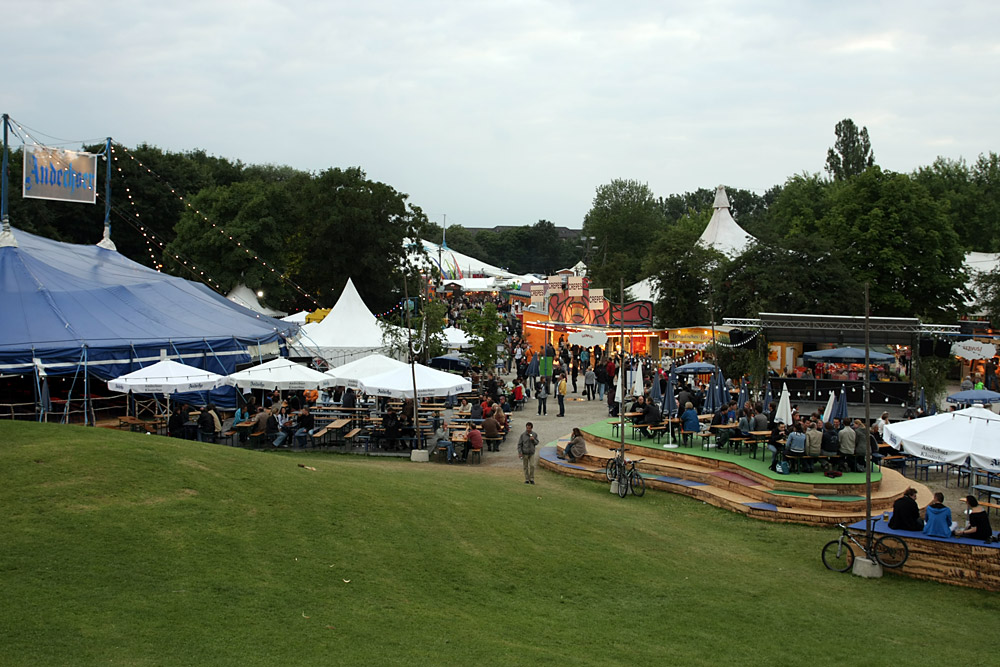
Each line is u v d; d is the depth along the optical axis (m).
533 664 9.20
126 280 32.06
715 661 10.22
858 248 49.84
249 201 58.47
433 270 56.44
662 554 15.08
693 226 87.00
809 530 17.89
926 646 11.48
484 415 27.66
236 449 16.81
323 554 11.59
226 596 9.69
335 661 8.49
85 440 14.14
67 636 8.12
